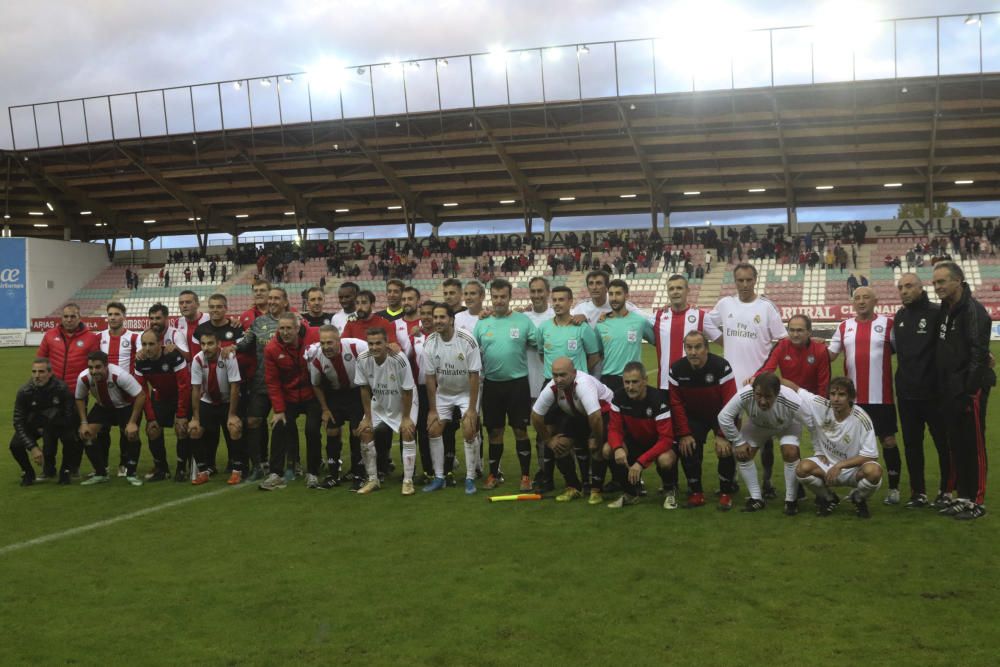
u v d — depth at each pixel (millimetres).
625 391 6258
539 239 40281
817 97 29109
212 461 7926
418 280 38562
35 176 39125
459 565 4797
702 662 3416
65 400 7621
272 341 7188
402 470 8039
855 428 5711
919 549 4918
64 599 4367
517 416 6996
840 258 33594
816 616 3881
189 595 4387
